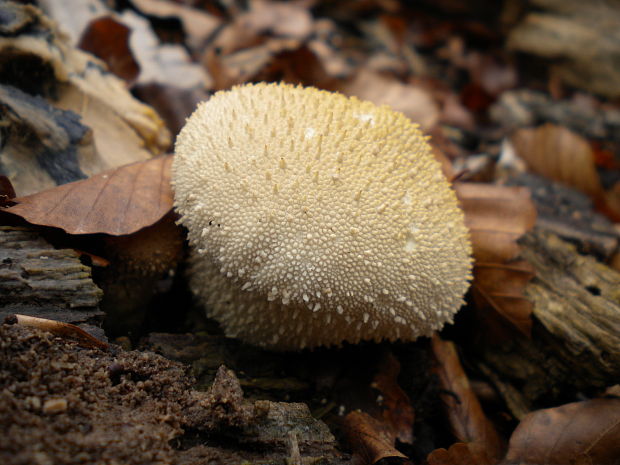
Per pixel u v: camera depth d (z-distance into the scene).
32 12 0.10
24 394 0.06
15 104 0.09
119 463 0.06
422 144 0.09
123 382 0.07
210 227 0.08
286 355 0.10
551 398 0.10
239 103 0.08
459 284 0.08
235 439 0.07
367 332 0.08
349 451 0.09
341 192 0.07
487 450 0.10
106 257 0.09
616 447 0.09
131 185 0.09
